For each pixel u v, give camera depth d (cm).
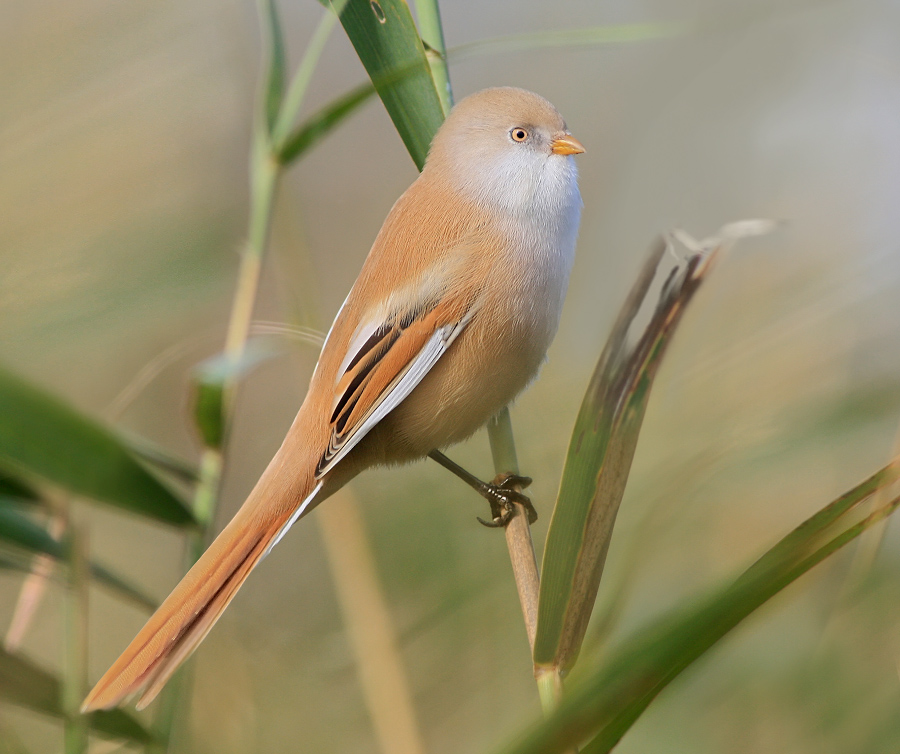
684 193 379
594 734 358
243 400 379
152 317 374
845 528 357
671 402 371
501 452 367
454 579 371
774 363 371
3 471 361
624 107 381
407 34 364
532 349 367
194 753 368
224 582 363
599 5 382
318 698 370
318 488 364
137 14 376
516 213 367
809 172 377
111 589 363
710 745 367
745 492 370
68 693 361
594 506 359
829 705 364
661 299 360
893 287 371
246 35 377
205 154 376
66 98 375
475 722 369
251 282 365
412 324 366
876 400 365
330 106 365
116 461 360
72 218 374
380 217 383
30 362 372
